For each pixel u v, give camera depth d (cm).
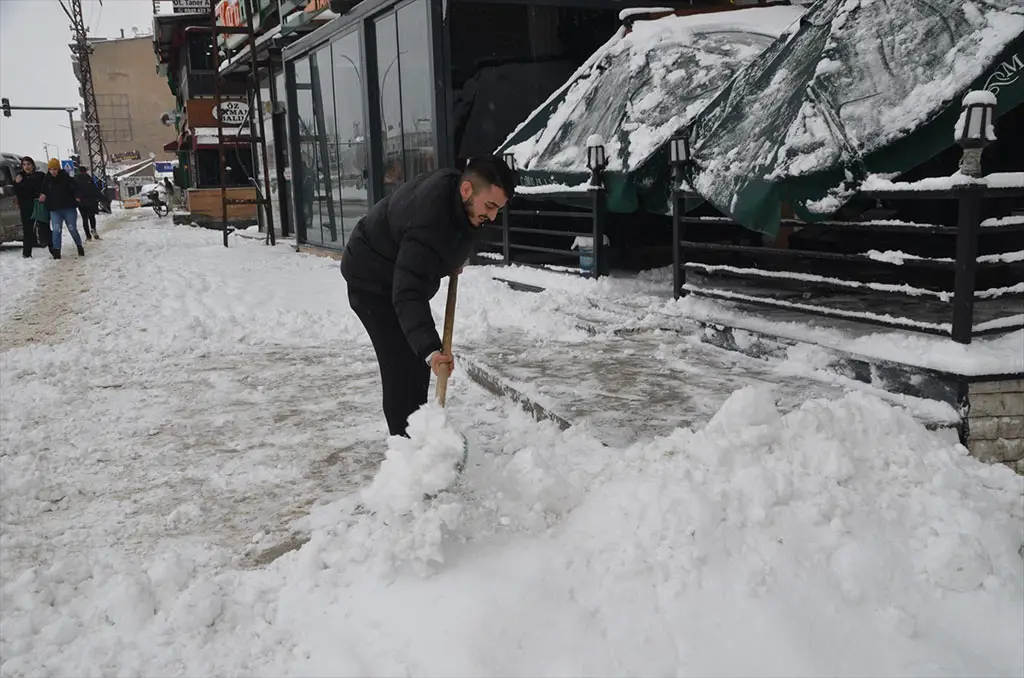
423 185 322
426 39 999
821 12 582
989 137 389
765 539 271
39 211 1633
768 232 530
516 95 1036
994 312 546
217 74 1730
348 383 579
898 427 343
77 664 251
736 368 511
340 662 245
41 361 665
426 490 285
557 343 609
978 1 481
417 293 315
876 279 714
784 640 241
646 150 702
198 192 2734
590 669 233
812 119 513
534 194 844
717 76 753
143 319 841
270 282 1082
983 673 242
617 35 914
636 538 274
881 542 274
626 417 423
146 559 321
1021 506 320
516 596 254
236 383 589
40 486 401
